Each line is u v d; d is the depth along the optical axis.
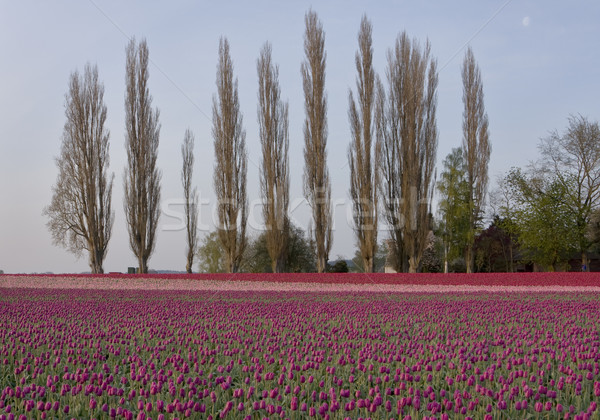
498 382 6.78
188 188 40.84
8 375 7.21
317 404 6.02
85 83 39.47
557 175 37.66
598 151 37.59
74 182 39.47
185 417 5.46
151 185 38.88
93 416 5.53
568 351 8.66
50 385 6.07
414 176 35.75
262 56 37.38
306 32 37.47
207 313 13.55
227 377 6.49
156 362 7.83
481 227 42.38
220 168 37.47
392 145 36.47
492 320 12.55
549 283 24.89
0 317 12.44
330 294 20.05
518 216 37.12
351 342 9.48
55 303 16.02
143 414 5.08
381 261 49.34
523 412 5.62
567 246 36.28
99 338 9.73
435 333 10.67
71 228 42.50
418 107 36.31
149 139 39.03
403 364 7.87
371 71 36.59
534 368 7.49
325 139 36.78
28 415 5.50
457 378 6.81
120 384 6.92
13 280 26.34
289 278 27.53
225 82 37.81
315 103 36.91
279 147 36.91
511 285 24.81
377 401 5.31
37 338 9.12
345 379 7.09
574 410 5.62
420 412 5.80
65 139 39.28
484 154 40.34
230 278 27.78
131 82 39.31
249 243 46.38
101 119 39.44
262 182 36.88
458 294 20.09
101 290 21.47
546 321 12.39
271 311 14.09
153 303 16.33
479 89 40.69
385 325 11.84
